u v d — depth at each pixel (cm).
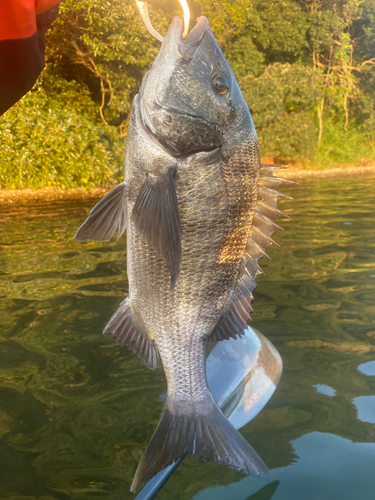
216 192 44
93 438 54
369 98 649
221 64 45
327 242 154
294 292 104
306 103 552
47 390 64
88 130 377
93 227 45
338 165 598
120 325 49
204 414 47
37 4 35
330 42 599
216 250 46
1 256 140
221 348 60
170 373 48
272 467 49
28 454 51
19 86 35
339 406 59
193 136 43
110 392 64
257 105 530
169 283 47
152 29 45
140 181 45
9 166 338
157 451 44
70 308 96
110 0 368
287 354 73
